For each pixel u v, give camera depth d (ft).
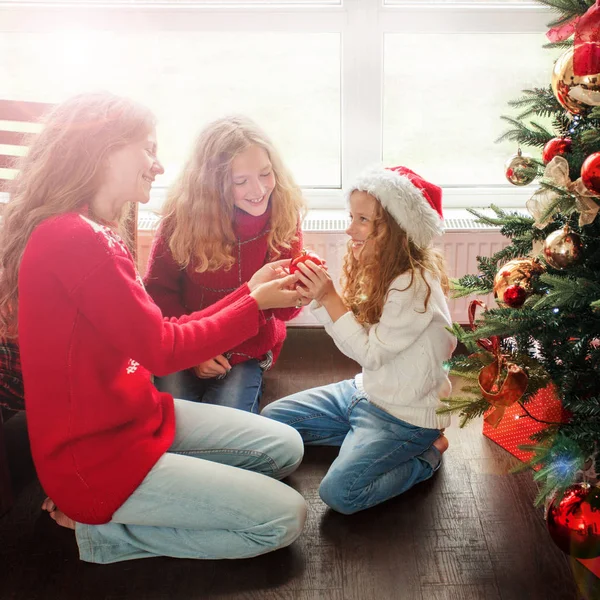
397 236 5.36
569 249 4.25
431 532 5.36
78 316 4.35
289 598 4.77
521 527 5.40
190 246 6.04
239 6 7.83
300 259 5.56
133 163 4.51
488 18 7.87
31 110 6.64
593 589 4.79
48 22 7.86
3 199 7.24
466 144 8.54
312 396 6.40
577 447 4.39
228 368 6.22
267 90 8.30
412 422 5.63
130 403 4.73
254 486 4.96
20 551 5.27
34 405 4.48
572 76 4.05
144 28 7.91
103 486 4.66
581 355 4.64
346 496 5.45
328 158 8.65
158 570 5.06
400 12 7.87
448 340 5.59
